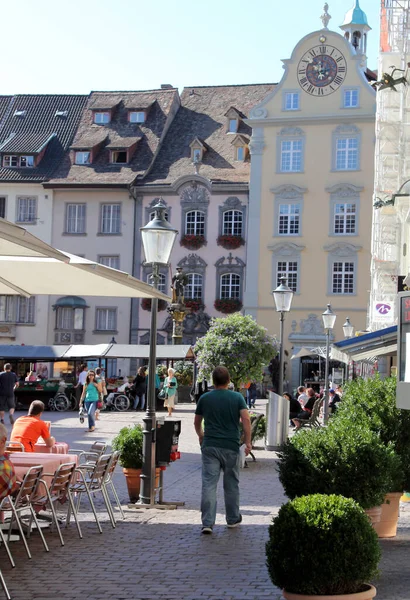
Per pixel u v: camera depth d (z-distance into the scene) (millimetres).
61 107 71062
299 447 11156
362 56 62531
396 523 11945
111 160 66562
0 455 10297
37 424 15062
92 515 14008
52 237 66125
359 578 7883
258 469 20438
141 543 11672
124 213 65312
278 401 23328
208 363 28875
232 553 10984
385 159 43094
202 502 12414
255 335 28859
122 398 44531
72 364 53750
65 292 14922
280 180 61938
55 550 11258
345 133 60938
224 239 63094
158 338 63812
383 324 37375
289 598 7906
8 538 10945
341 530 7871
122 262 65125
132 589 9211
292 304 61438
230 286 63469
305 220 61531
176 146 67375
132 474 15414
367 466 10906
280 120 61812
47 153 67938
